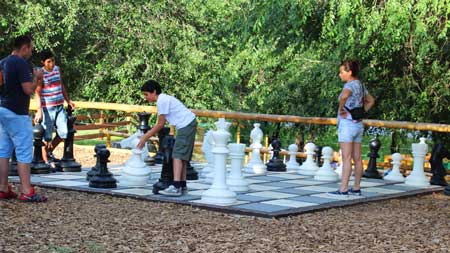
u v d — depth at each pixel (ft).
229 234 23.65
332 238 23.72
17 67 27.32
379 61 49.60
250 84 67.77
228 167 42.29
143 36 78.02
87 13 78.33
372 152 40.78
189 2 80.53
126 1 78.95
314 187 34.94
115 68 78.38
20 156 28.04
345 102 31.42
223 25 61.21
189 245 21.95
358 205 30.73
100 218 25.59
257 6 50.57
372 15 42.55
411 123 39.01
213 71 77.25
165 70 77.25
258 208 27.89
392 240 23.81
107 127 59.16
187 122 30.04
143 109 47.91
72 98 80.48
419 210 30.25
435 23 44.01
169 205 28.60
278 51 54.13
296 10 45.83
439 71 47.70
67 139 37.86
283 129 57.21
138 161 33.47
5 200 28.30
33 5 72.08
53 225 24.14
